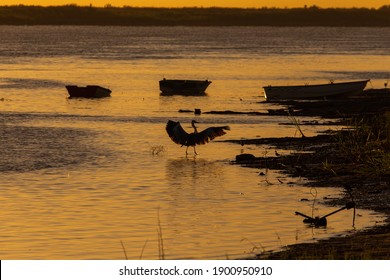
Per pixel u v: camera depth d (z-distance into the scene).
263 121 136.50
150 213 67.50
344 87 181.75
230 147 105.44
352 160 88.06
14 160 94.50
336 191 74.62
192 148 104.88
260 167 89.12
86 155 99.12
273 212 67.25
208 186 79.19
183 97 195.75
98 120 140.38
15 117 143.25
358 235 58.34
